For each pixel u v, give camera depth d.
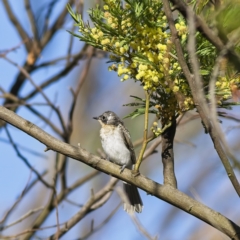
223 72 7.29
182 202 8.28
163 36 7.45
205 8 7.54
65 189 14.59
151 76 7.45
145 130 8.25
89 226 16.72
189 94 7.68
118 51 7.70
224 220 8.05
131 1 7.39
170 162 8.71
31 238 14.55
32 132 8.97
